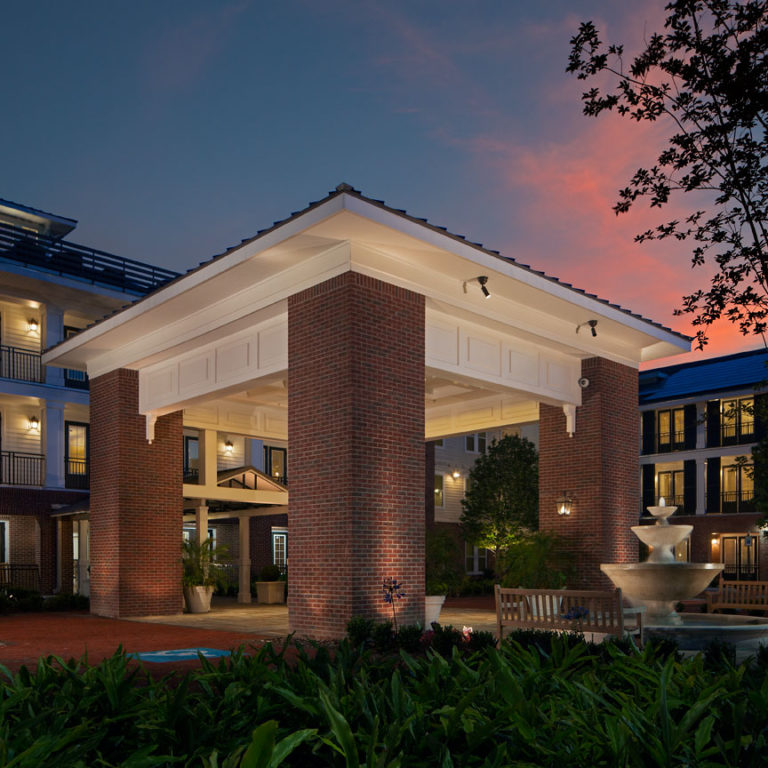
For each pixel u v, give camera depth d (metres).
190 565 19.62
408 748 2.83
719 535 34.12
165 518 18.16
